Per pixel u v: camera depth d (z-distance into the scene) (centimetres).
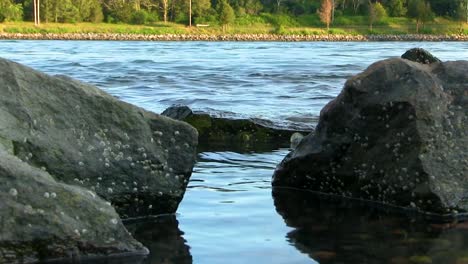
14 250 494
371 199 709
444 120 685
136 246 531
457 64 732
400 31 10812
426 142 671
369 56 4312
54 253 505
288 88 2061
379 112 704
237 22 10762
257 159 952
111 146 636
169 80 2336
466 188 659
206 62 3553
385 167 692
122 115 655
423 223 618
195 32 10162
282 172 770
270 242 554
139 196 636
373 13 11131
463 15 11406
